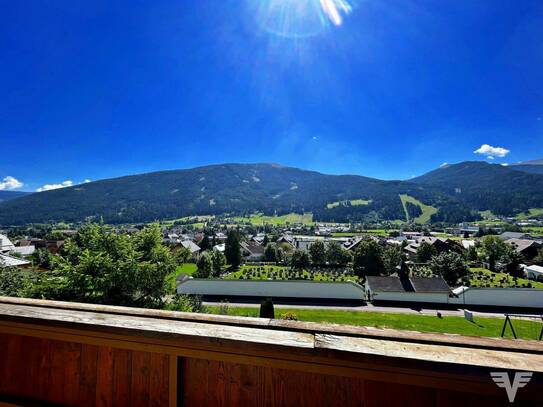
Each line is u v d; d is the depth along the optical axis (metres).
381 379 0.89
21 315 1.22
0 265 11.31
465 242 57.72
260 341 0.97
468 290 22.14
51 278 9.38
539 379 0.78
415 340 0.95
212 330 1.04
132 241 10.72
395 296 22.52
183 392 1.08
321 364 0.94
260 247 52.81
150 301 10.41
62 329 1.17
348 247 53.59
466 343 0.93
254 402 1.03
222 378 1.06
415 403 0.91
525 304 21.50
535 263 38.38
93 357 1.18
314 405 0.98
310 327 1.05
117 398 1.14
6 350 1.30
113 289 9.61
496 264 36.31
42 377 1.24
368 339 0.97
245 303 21.97
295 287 23.33
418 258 38.94
